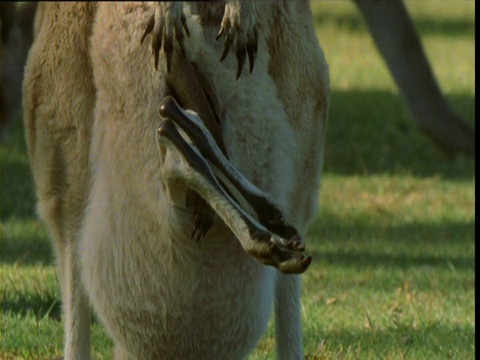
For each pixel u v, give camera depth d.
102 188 11.32
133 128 10.91
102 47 11.09
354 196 28.58
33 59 12.11
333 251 22.89
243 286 11.14
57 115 11.91
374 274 20.67
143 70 10.82
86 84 11.72
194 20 10.70
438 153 34.44
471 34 63.47
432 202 28.05
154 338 11.30
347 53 45.66
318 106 12.02
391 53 31.59
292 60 11.56
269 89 11.18
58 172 12.12
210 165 10.39
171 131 10.23
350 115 40.22
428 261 22.17
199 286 11.01
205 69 10.86
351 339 15.90
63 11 11.78
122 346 11.59
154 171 10.82
